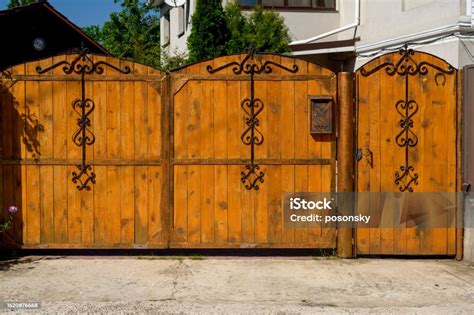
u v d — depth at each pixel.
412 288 6.21
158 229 7.29
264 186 7.30
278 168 7.29
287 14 16.33
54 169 7.26
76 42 15.07
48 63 7.21
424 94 7.25
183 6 19.62
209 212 7.29
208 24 13.81
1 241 7.26
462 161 7.25
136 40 22.67
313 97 7.18
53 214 7.27
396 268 6.97
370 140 7.26
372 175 7.28
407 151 7.27
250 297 5.89
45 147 7.24
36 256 7.41
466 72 7.15
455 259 7.35
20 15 13.86
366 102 7.25
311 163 7.28
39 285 6.24
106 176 7.28
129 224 7.29
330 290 6.14
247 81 7.24
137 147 7.27
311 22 16.52
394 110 7.25
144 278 6.52
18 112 7.22
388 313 5.50
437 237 7.32
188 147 7.27
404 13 13.49
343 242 7.32
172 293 6.00
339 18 16.67
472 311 5.58
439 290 6.15
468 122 7.17
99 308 5.54
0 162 7.21
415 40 13.03
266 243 7.32
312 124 7.18
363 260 7.30
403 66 7.24
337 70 16.41
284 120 7.27
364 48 14.97
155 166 7.27
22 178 7.25
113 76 7.22
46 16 14.29
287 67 7.25
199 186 7.29
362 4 15.23
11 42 13.94
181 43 19.78
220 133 7.27
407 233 7.32
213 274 6.68
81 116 7.23
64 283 6.32
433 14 12.49
